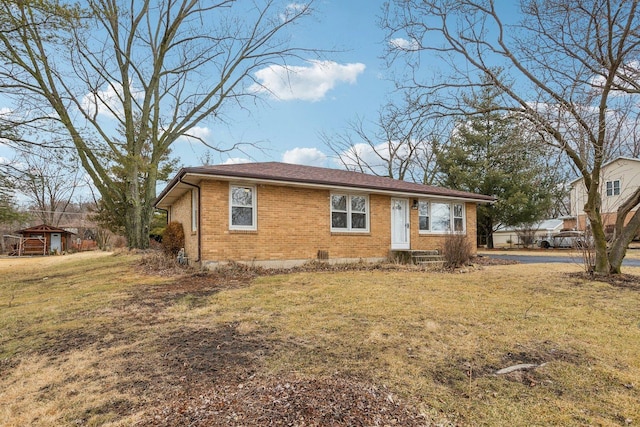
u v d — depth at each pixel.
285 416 2.61
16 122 11.55
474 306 6.18
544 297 6.88
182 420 2.65
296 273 10.09
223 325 5.23
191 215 12.03
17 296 8.56
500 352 4.17
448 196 14.68
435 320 5.35
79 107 17.78
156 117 19.72
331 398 2.93
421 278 9.21
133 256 15.63
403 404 2.96
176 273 10.14
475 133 24.70
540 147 7.98
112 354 4.23
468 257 12.44
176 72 19.77
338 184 11.72
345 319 5.41
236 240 10.45
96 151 13.89
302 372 3.58
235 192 10.59
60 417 2.92
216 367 3.75
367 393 3.08
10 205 15.38
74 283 10.02
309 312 5.83
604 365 3.84
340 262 12.30
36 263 19.70
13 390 3.43
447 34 8.61
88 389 3.38
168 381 3.46
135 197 18.70
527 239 27.30
